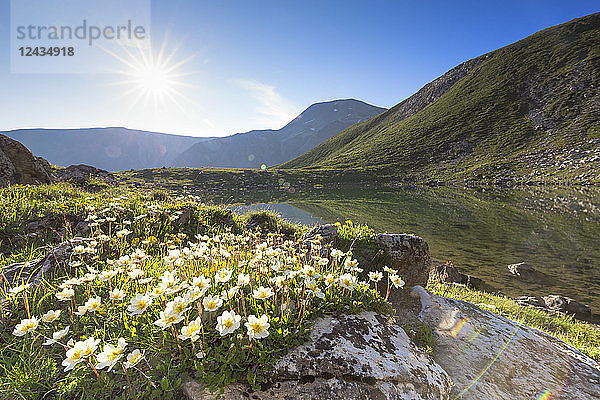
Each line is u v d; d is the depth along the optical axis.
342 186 90.69
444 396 3.24
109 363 2.33
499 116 117.12
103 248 5.71
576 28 132.38
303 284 3.69
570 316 10.96
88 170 30.17
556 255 20.12
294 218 31.52
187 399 2.63
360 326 3.63
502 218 33.97
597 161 71.25
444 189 75.38
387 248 6.67
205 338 2.97
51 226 7.31
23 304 3.77
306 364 2.96
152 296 3.08
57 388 2.71
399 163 117.06
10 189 10.22
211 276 4.16
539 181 72.19
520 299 13.15
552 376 4.01
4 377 2.79
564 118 98.12
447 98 150.62
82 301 3.93
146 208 8.68
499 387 3.67
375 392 2.91
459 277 14.75
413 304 5.39
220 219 10.62
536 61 129.75
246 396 2.67
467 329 4.65
